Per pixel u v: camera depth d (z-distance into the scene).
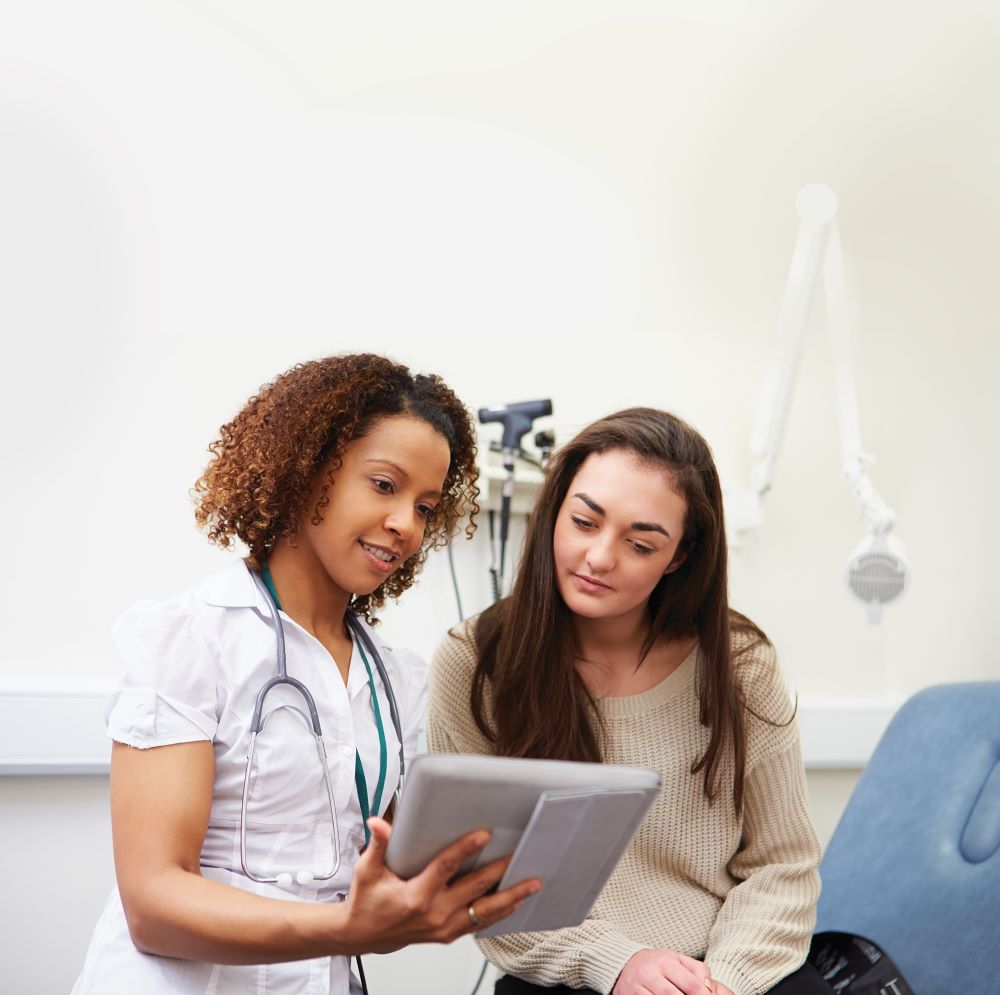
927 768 1.45
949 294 2.22
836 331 1.85
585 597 1.15
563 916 0.85
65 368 1.61
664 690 1.25
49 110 1.64
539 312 1.91
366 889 0.75
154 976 0.86
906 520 2.14
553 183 1.94
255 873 0.91
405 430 1.00
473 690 1.25
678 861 1.23
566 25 1.97
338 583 1.00
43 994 1.49
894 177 2.18
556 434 1.83
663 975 1.05
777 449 1.92
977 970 1.21
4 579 1.55
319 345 1.76
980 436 2.21
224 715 0.93
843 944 1.25
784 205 2.10
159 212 1.68
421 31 1.87
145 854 0.85
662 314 1.99
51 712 1.50
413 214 1.84
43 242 1.62
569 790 0.73
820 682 2.03
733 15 2.07
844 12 2.13
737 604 1.99
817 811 1.96
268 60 1.77
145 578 1.61
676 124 2.03
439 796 0.71
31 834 1.51
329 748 0.97
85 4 1.67
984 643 2.16
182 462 1.65
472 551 1.78
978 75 2.22
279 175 1.76
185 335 1.68
